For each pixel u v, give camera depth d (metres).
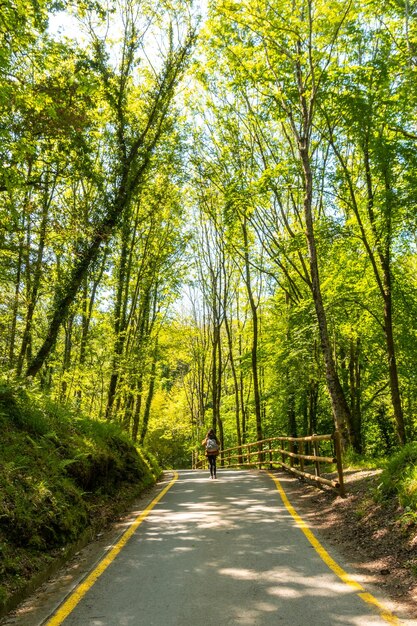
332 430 28.39
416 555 5.76
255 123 19.58
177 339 28.59
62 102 11.98
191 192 25.44
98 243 16.30
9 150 9.90
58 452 8.65
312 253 13.96
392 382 15.47
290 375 22.12
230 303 32.47
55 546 6.39
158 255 23.78
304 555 6.42
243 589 5.18
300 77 13.67
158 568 5.96
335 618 4.39
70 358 19.20
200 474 18.86
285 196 21.23
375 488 8.76
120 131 18.39
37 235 14.73
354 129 14.24
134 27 18.39
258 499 10.98
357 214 15.33
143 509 10.16
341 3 12.88
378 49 14.93
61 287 15.74
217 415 32.00
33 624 4.38
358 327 19.11
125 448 13.77
